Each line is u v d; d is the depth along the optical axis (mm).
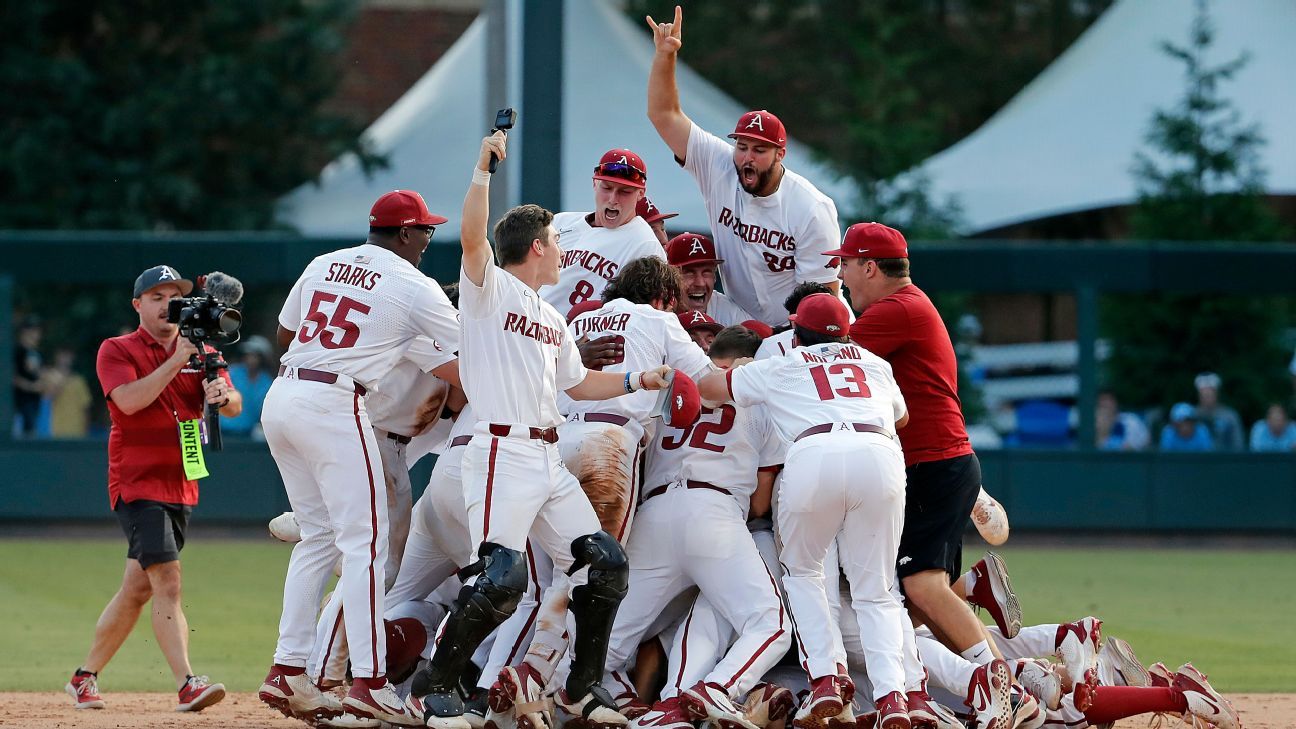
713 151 27391
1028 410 68000
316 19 86625
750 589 21906
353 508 21891
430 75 82625
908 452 22672
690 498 22156
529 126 45625
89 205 81312
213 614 38969
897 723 20438
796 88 94062
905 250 23469
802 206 26609
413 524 24031
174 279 26453
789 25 94938
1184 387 69250
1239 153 73000
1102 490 59562
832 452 20844
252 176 85875
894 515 21141
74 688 25906
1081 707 22516
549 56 45656
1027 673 22672
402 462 24109
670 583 22484
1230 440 62625
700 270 26250
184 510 26250
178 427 26062
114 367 25797
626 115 68312
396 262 22625
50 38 85188
